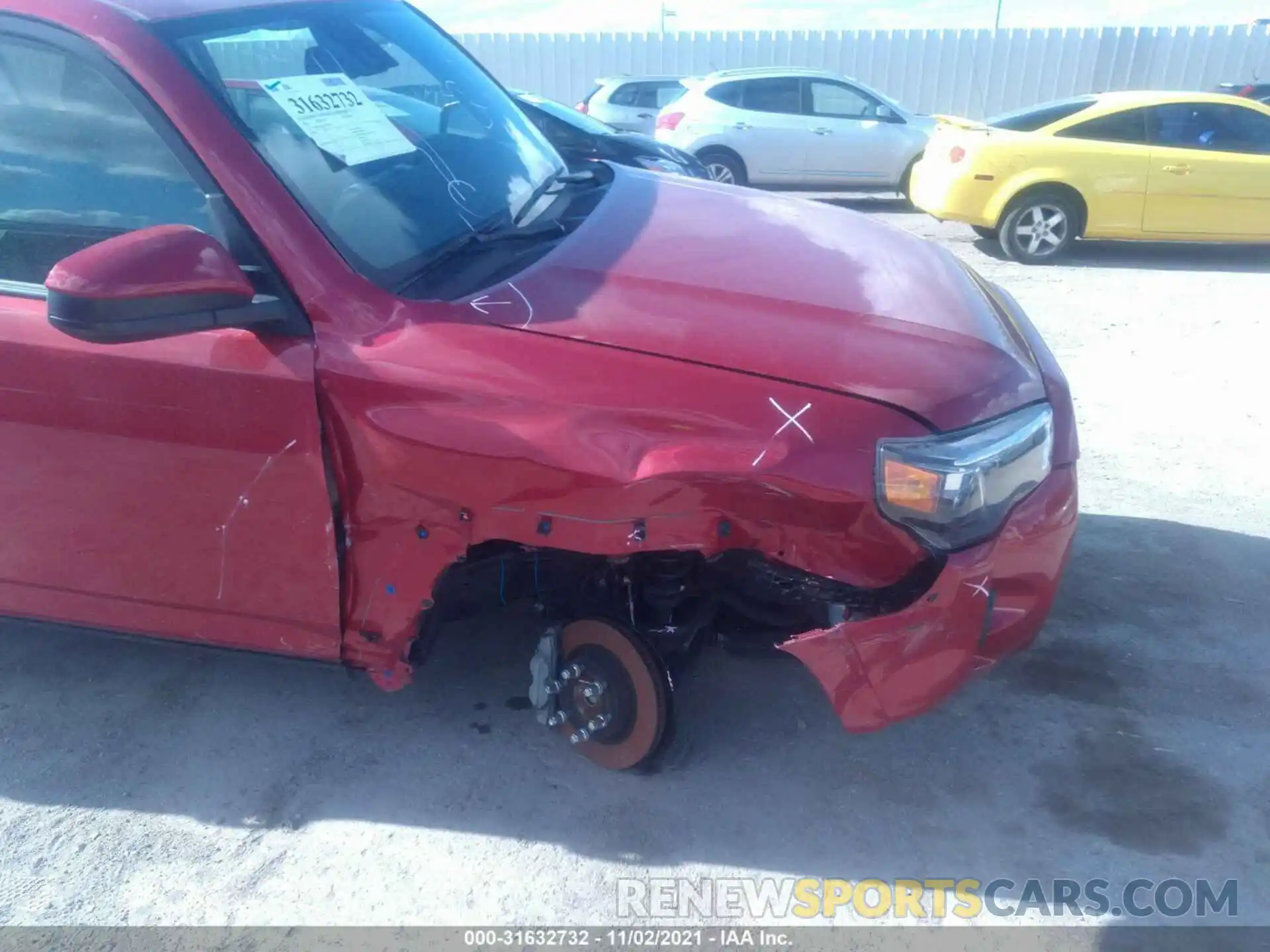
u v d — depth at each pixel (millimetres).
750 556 2611
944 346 2564
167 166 2518
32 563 2811
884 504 2309
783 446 2279
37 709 3234
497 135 3379
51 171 2615
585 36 17469
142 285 2119
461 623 3611
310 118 2719
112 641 3562
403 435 2391
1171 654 3451
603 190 3365
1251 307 7621
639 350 2395
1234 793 2871
